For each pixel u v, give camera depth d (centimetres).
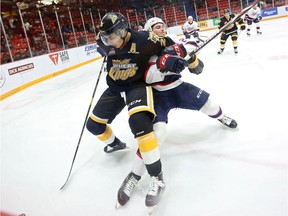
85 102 490
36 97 612
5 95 655
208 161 221
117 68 196
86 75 827
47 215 196
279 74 429
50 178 244
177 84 215
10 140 359
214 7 1836
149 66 195
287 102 308
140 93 190
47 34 1106
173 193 192
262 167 201
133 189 204
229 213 165
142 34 189
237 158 218
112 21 174
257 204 167
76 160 267
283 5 1648
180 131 280
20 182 245
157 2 1902
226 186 188
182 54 201
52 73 891
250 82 416
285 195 170
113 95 218
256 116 285
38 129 384
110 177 228
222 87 418
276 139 234
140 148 180
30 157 294
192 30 1084
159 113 204
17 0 1247
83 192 215
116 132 315
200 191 189
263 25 1387
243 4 1775
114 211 187
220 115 250
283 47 671
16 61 717
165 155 240
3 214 203
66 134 343
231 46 871
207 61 673
